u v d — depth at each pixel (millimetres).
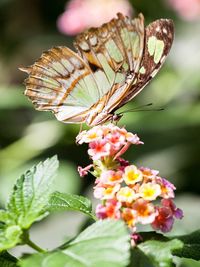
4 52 1078
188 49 922
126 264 379
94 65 478
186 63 889
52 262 383
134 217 404
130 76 472
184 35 955
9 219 408
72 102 492
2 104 777
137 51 464
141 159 792
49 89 488
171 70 860
